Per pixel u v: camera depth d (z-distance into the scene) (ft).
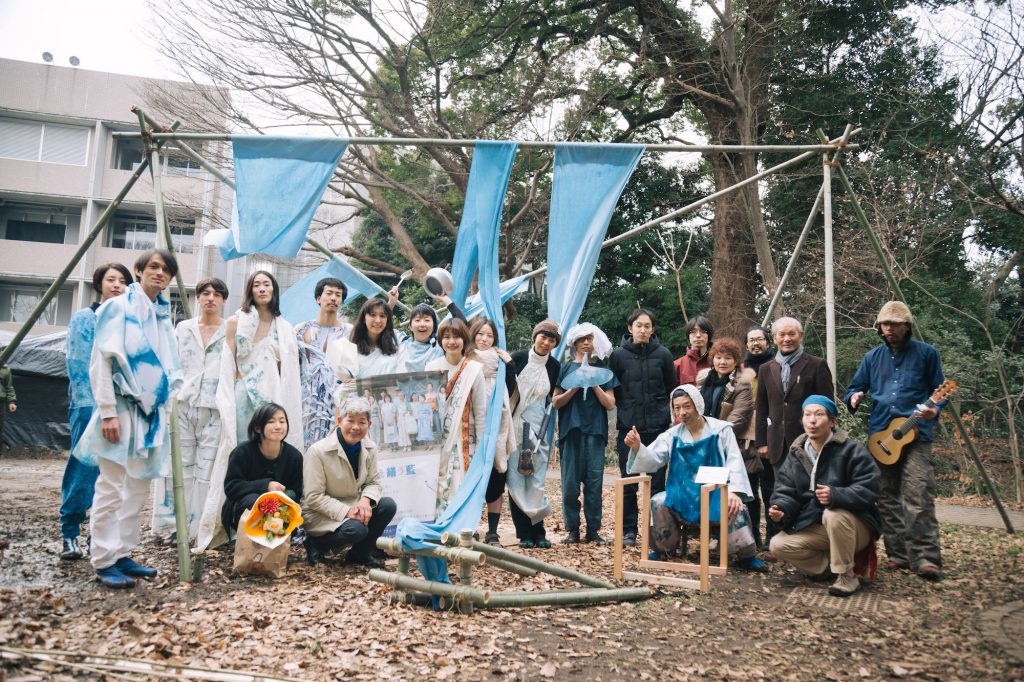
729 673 11.42
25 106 79.77
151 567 15.56
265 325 18.57
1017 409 38.04
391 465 17.88
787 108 53.57
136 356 14.16
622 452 21.58
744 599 15.71
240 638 11.73
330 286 20.72
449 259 74.79
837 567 16.31
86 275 80.53
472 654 11.64
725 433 18.28
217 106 45.80
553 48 56.95
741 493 17.90
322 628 12.32
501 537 21.52
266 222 19.49
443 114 55.57
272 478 16.85
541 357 20.45
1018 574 18.42
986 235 48.39
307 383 19.27
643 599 15.53
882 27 51.72
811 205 53.06
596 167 21.02
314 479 16.62
